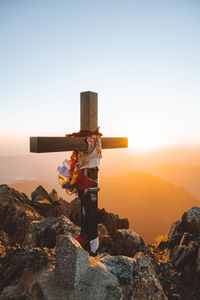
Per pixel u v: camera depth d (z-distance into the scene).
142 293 2.56
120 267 2.69
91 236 3.29
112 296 2.18
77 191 3.26
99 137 3.35
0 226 5.82
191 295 3.93
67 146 2.70
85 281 2.27
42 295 2.15
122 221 7.21
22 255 3.03
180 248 5.16
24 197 7.44
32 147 2.39
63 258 2.28
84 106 3.38
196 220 5.91
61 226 5.16
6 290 2.38
